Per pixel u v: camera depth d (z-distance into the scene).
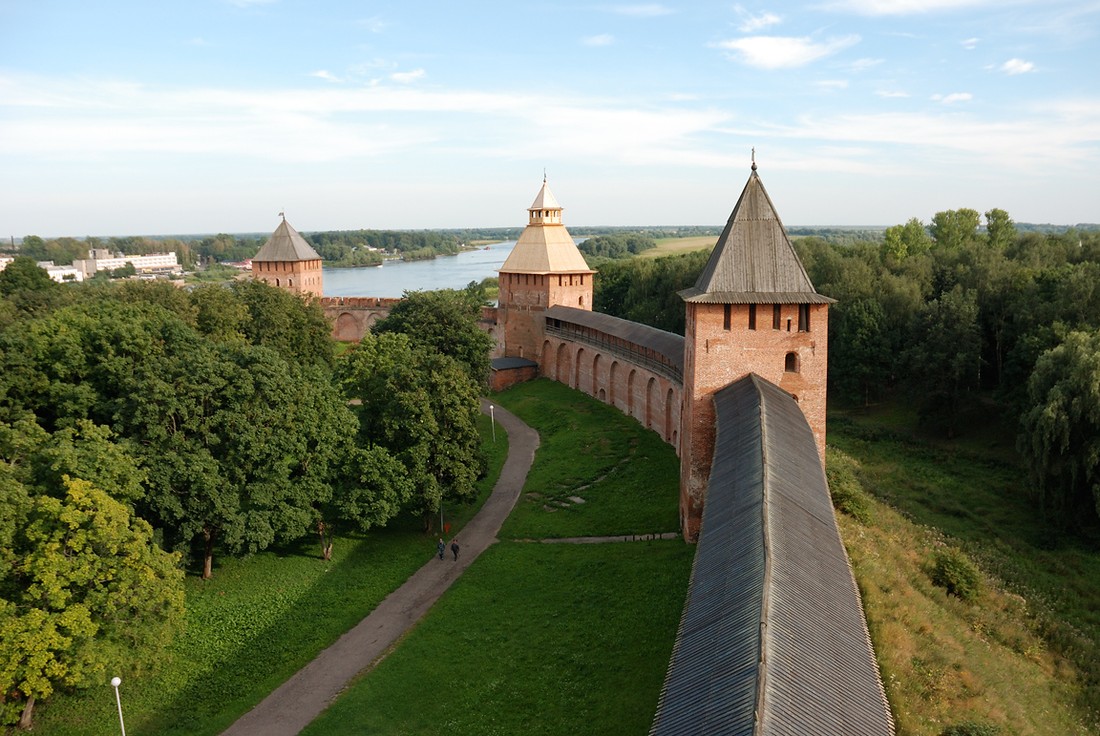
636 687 29.66
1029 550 50.03
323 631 38.38
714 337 40.94
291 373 47.88
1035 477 54.00
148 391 41.72
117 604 31.91
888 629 29.31
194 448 41.78
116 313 54.22
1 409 46.94
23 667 28.98
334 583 43.69
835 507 42.91
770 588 19.28
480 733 29.41
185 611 36.94
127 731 31.56
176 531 41.72
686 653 19.28
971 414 72.94
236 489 42.25
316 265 124.12
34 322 52.97
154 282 82.06
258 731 30.91
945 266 94.56
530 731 28.91
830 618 19.97
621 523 47.91
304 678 34.53
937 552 41.56
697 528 41.78
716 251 43.31
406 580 43.81
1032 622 38.28
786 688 16.11
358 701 32.25
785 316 40.94
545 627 36.38
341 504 45.72
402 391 49.25
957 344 70.88
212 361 44.03
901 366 76.69
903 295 83.00
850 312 81.62
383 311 118.56
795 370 41.34
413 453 47.72
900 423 76.81
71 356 48.81
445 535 49.59
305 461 45.19
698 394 41.31
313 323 83.31
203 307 73.50
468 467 50.50
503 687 32.22
